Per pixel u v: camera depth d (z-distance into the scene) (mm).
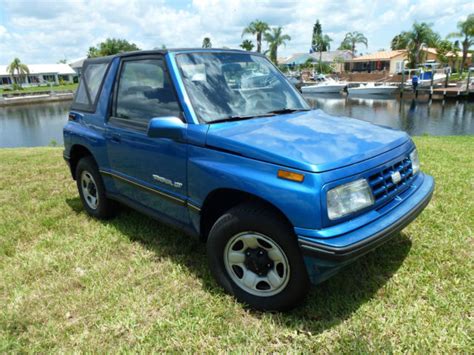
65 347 2600
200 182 2965
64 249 3877
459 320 2637
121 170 3908
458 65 58562
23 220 4648
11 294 3186
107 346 2592
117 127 3822
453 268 3209
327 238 2352
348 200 2467
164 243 3910
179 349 2533
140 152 3533
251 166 2648
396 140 3043
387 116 29766
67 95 60219
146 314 2861
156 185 3465
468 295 2885
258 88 3666
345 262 2365
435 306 2785
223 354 2477
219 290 3074
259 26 56812
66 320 2850
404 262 3336
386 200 2750
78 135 4445
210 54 3602
